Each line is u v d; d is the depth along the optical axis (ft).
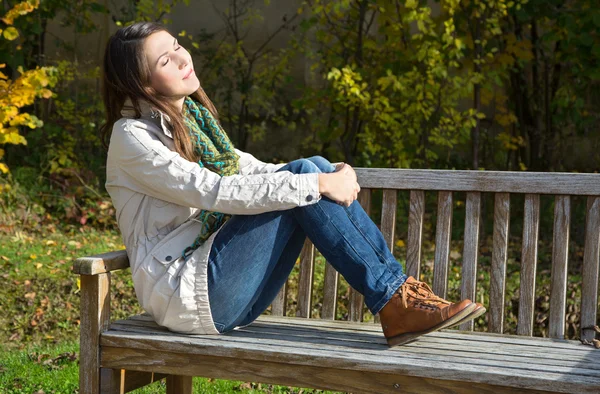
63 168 23.32
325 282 8.94
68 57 26.30
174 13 26.18
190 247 7.48
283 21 25.90
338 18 21.53
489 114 24.72
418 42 19.81
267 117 26.13
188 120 7.85
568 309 14.52
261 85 25.93
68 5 24.45
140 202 7.65
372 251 7.30
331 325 8.21
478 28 20.59
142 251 7.58
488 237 20.48
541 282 16.08
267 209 7.18
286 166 7.63
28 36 24.52
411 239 8.79
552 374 6.29
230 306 7.47
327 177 7.23
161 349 7.36
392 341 7.16
